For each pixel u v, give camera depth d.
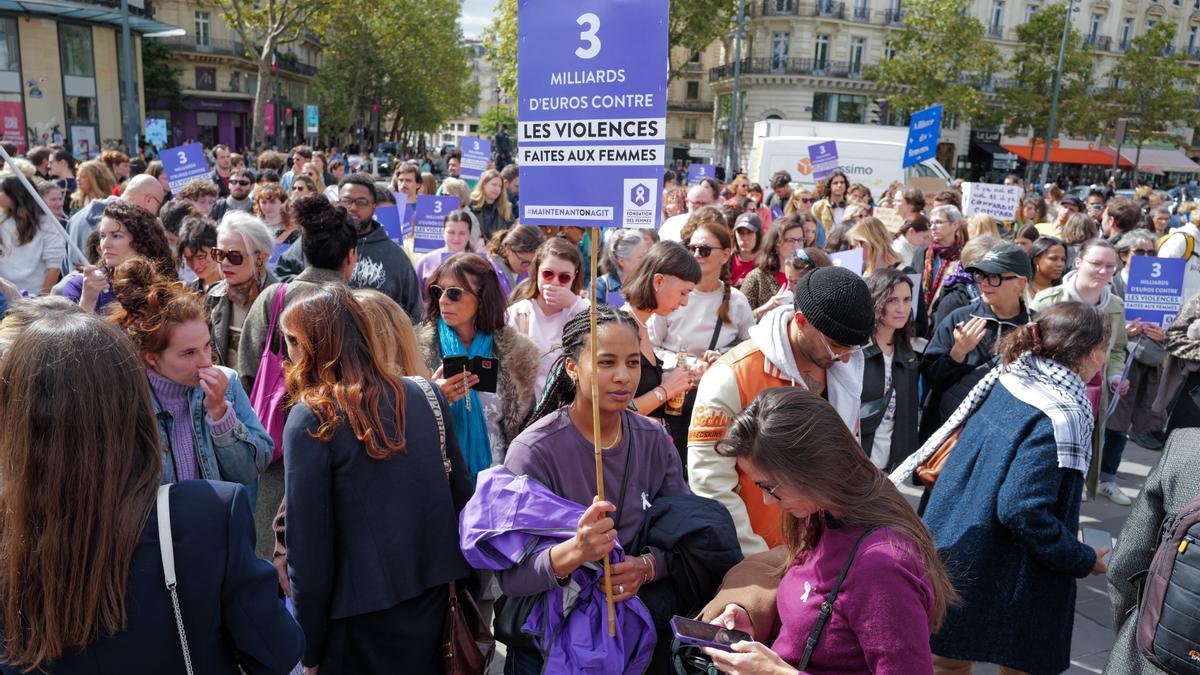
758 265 5.81
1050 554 2.55
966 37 38.09
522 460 2.33
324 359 2.32
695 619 2.09
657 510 2.36
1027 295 5.41
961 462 2.86
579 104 2.25
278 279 4.17
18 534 1.48
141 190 6.00
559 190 2.31
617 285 5.52
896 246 6.93
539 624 2.25
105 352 1.56
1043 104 39.78
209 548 1.61
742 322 4.39
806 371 2.89
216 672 1.63
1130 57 40.22
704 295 4.34
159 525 1.57
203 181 7.05
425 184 9.57
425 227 7.44
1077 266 4.98
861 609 1.77
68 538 1.47
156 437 1.63
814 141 15.66
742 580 2.15
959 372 4.33
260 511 3.54
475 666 2.41
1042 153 50.97
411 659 2.35
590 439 2.38
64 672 1.53
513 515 2.21
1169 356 4.93
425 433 2.39
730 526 2.38
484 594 2.90
